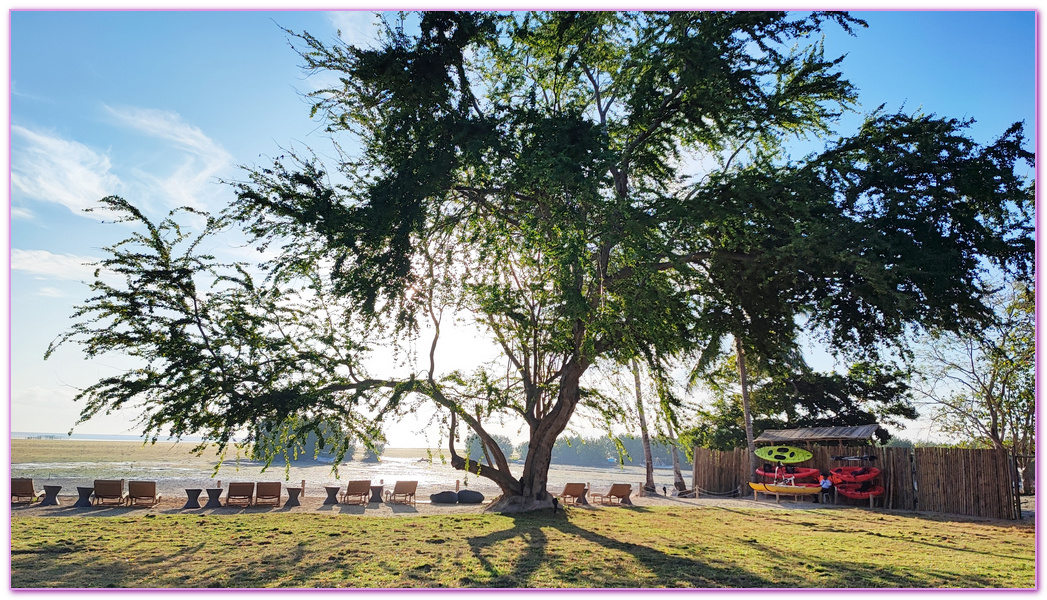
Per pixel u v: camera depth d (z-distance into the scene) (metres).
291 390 19.44
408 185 18.53
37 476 40.38
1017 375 30.42
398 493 25.36
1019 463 31.34
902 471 28.34
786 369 24.52
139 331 18.88
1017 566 12.39
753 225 19.34
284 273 20.45
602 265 19.80
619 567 11.76
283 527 16.75
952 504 26.25
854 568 11.95
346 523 17.78
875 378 38.00
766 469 33.09
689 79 19.09
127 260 18.86
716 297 21.58
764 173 19.53
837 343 21.81
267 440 19.69
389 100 20.31
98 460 70.31
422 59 18.88
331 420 20.19
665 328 19.53
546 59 22.50
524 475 23.16
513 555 12.84
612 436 24.33
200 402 18.86
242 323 19.89
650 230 17.84
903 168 19.30
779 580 10.76
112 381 18.22
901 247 18.14
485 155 19.11
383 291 19.00
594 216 18.02
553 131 18.61
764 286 19.86
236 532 15.72
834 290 20.30
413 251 19.50
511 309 21.48
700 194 19.25
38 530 15.35
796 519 21.58
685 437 23.91
